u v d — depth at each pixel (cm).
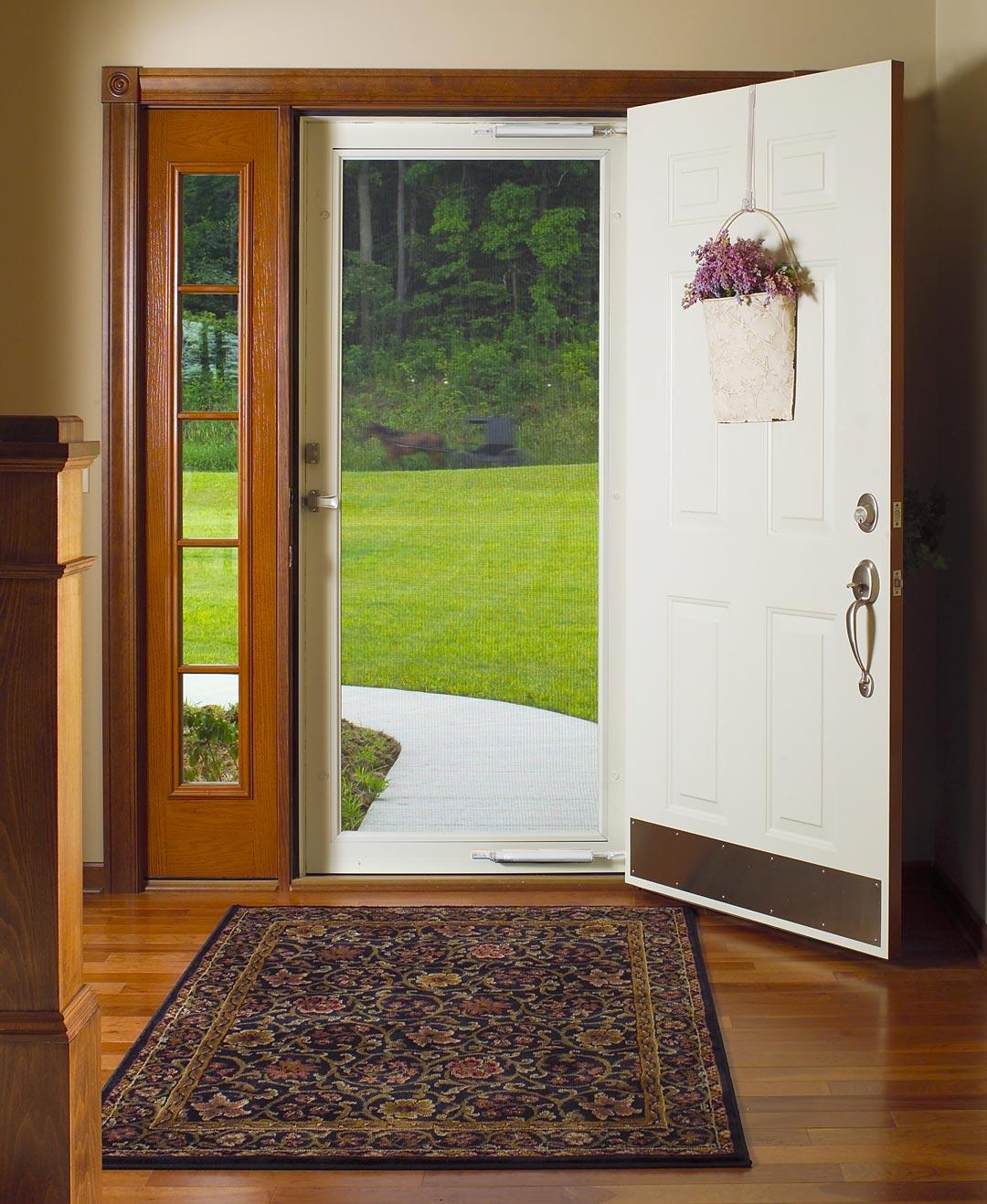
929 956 344
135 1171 238
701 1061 279
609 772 405
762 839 357
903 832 400
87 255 387
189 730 401
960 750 373
